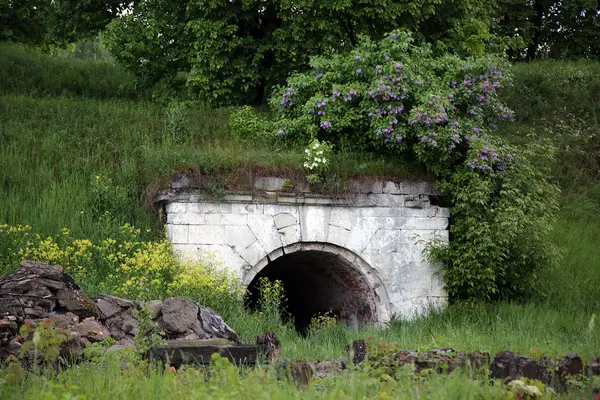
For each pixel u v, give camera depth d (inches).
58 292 378.3
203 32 773.9
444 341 438.9
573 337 462.9
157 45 835.4
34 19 1064.8
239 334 462.0
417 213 603.5
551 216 617.3
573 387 274.7
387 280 593.6
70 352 338.0
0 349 334.3
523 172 599.5
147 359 319.6
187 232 549.0
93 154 626.5
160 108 794.2
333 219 584.1
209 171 554.9
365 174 589.9
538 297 593.9
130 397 241.9
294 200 573.0
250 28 834.2
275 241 567.8
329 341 475.2
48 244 485.7
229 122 679.1
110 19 937.5
